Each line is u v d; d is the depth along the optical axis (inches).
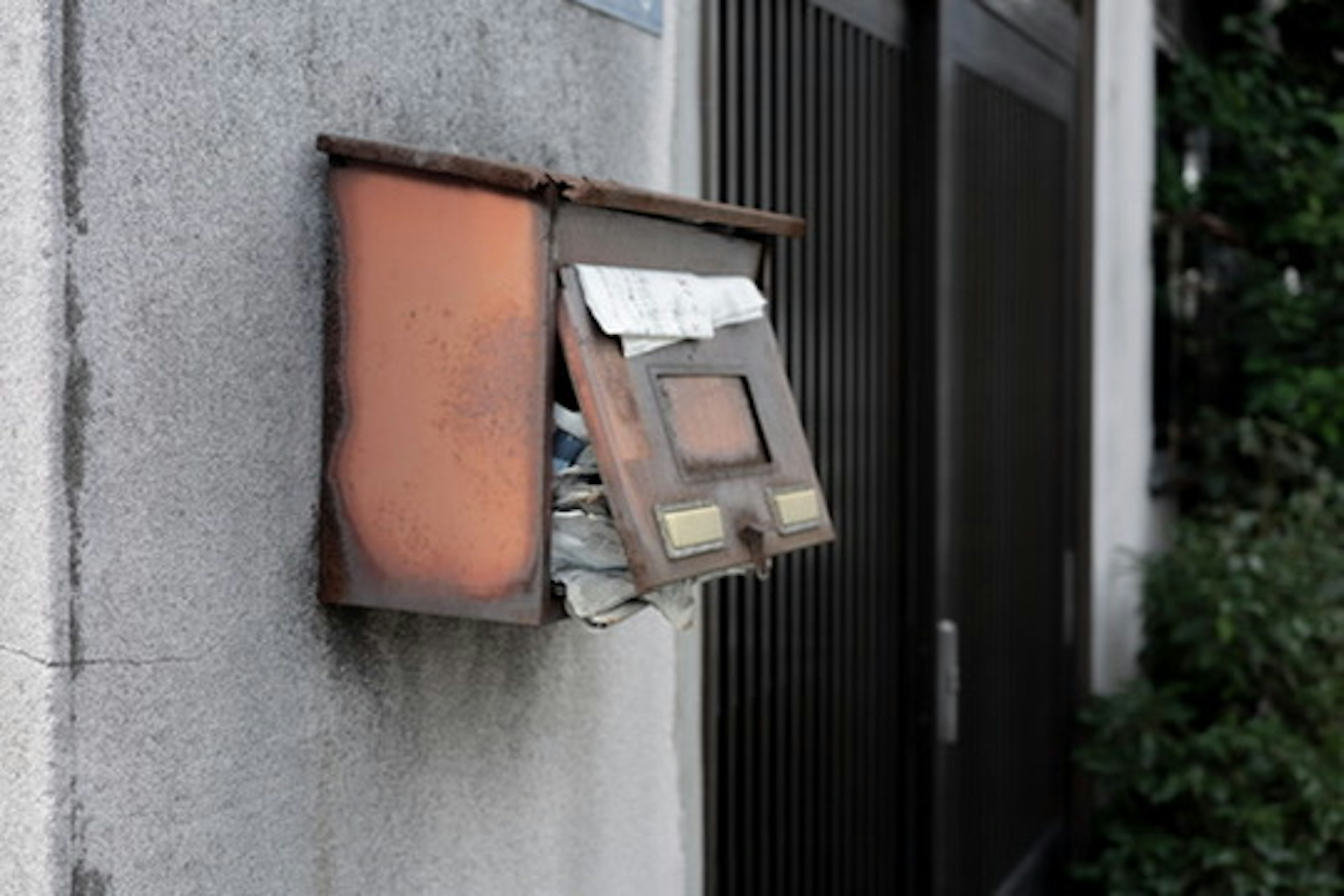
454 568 78.4
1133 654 269.6
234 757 75.1
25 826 66.6
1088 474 245.3
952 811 188.5
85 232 66.7
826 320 153.5
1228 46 337.7
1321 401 289.6
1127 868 222.8
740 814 133.6
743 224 93.8
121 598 69.0
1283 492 291.9
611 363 79.4
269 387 76.8
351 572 80.0
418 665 87.3
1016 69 208.8
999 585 207.5
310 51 78.5
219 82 73.1
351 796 82.7
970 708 195.8
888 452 172.4
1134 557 252.4
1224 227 304.8
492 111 92.9
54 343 65.5
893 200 171.5
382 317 79.3
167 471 71.1
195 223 72.2
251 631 76.1
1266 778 217.0
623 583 78.2
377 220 79.1
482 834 93.2
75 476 66.6
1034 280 221.6
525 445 77.0
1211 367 326.6
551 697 100.0
